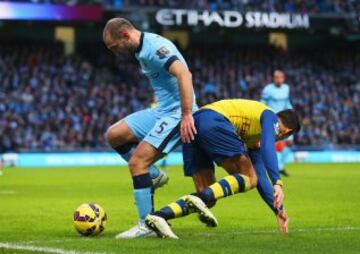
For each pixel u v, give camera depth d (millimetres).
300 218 23312
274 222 22172
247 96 105938
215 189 17062
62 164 84875
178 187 41125
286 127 18172
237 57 111375
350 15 102875
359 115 105375
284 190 37219
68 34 106500
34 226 21344
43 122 90188
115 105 96875
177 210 16969
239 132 18031
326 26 102125
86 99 96312
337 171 60688
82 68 101562
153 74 18250
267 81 108500
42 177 54375
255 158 18500
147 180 17984
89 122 92438
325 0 105500
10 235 18953
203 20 97500
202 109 18000
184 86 17359
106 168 73625
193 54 110250
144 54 17984
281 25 100125
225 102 18156
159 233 17016
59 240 17422
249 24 98875
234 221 22484
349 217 23641
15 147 86188
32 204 29922
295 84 108688
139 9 95312
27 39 104188
